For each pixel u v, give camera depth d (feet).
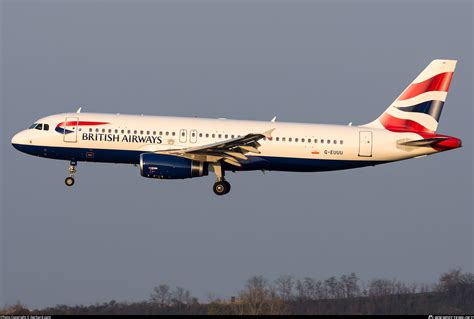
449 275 550.36
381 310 506.89
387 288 534.37
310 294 525.34
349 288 529.45
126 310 498.28
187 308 502.79
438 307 514.68
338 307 506.89
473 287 536.42
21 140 607.37
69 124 604.49
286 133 614.75
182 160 603.26
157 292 517.14
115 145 602.85
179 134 605.73
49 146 604.90
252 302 491.31
